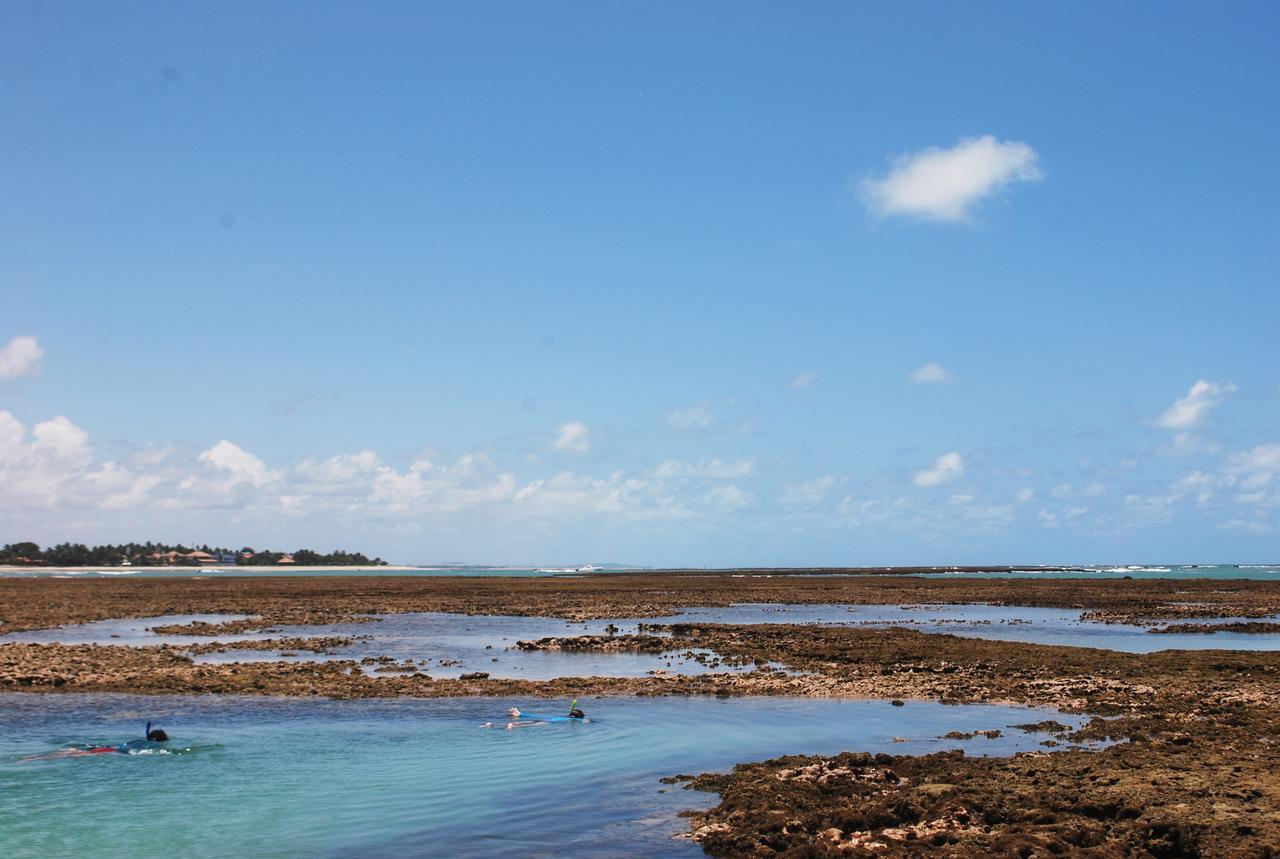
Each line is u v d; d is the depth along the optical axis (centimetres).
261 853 1869
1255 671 3959
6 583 15150
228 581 16750
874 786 2156
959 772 2217
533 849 1870
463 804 2186
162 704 3441
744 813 1977
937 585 14525
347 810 2139
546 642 5347
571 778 2403
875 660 4453
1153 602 9775
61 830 2008
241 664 4425
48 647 5038
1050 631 6444
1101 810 1886
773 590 12862
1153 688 3512
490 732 2952
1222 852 1639
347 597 10694
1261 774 2111
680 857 1808
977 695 3506
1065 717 3078
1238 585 14075
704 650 5125
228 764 2558
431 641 5709
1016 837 1730
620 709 3316
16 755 2653
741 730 2953
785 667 4372
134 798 2241
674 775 2425
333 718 3180
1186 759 2277
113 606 8919
